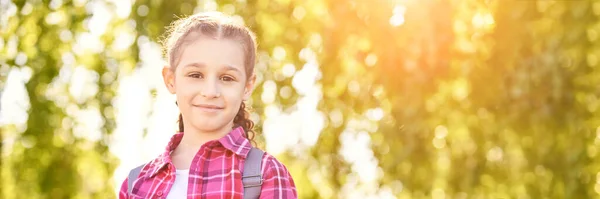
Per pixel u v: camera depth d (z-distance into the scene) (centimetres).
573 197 473
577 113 474
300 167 536
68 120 529
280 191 223
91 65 528
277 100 527
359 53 509
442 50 482
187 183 223
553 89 467
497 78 486
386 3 498
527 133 484
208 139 227
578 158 473
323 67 516
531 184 497
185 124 230
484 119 502
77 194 537
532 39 474
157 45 508
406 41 488
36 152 533
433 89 487
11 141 532
